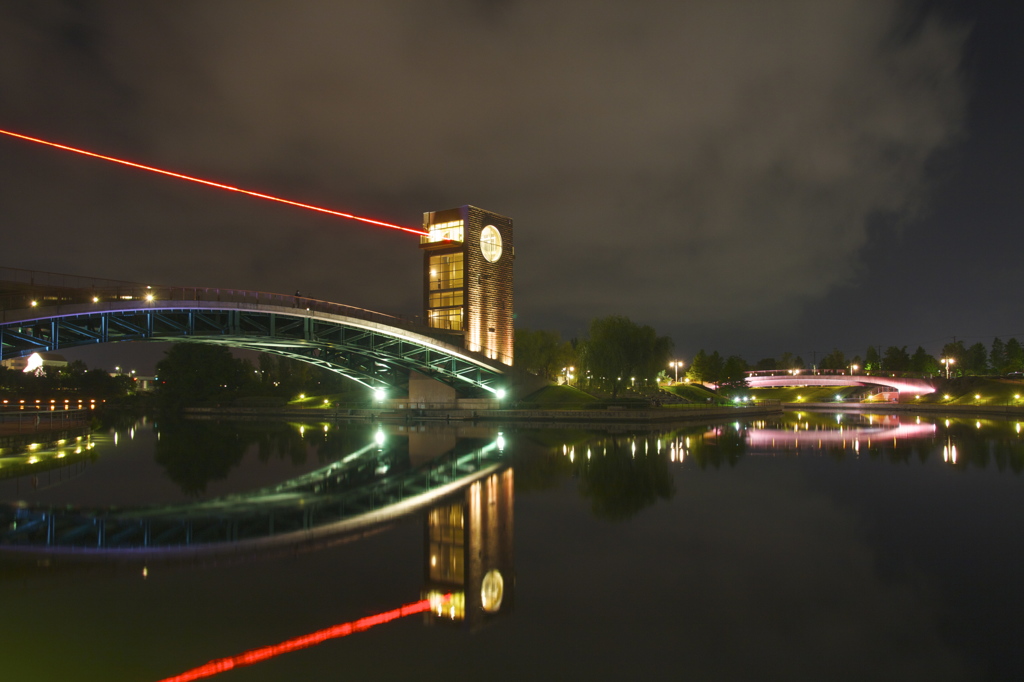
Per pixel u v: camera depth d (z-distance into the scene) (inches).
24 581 645.3
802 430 2783.0
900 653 478.0
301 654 475.2
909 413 5098.4
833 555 728.3
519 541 792.9
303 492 1185.4
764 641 499.8
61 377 6407.5
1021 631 515.8
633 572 668.1
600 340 3843.5
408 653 476.4
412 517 938.7
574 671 450.0
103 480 1362.0
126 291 2417.6
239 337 2871.6
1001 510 967.6
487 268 3932.1
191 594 604.7
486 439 2373.3
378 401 4436.5
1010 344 6515.8
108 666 455.8
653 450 1868.8
